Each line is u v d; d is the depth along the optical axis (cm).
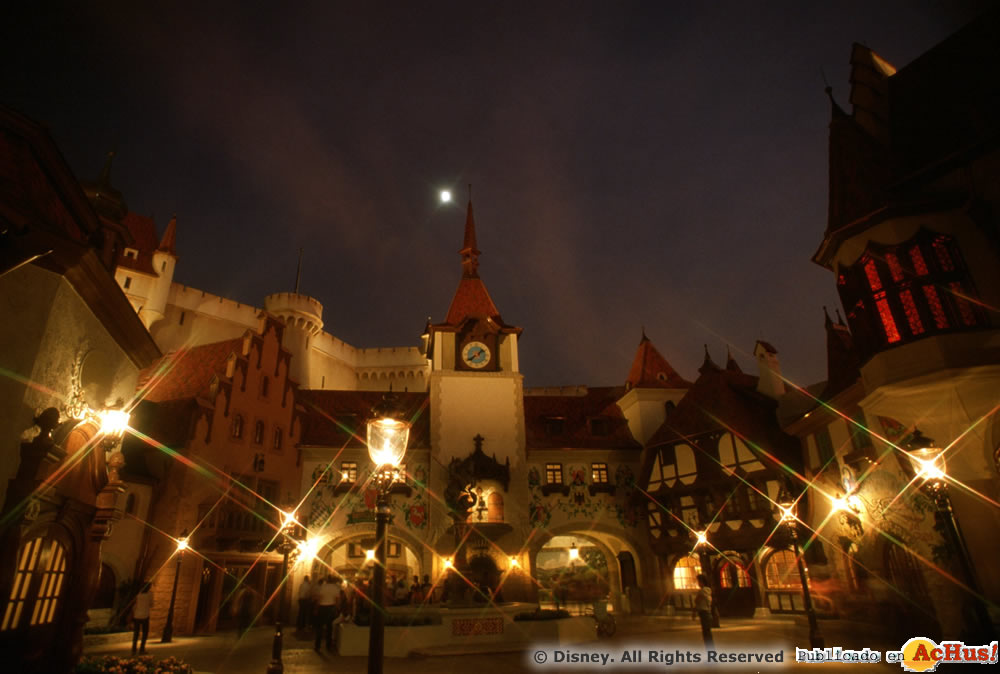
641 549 3238
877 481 1872
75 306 1166
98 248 1521
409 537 3066
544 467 3397
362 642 1659
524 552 3080
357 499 3139
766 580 2683
